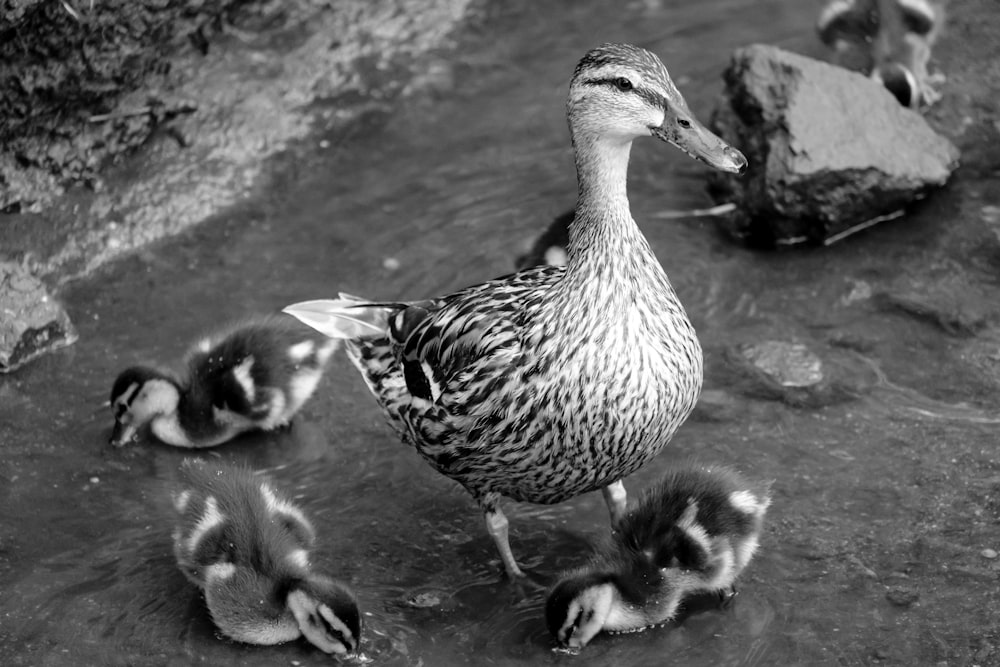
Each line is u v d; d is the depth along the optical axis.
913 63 9.37
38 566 6.41
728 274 8.19
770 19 10.44
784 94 8.48
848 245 8.35
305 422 7.40
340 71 9.76
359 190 9.02
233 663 5.91
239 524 6.20
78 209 8.52
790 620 5.91
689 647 5.85
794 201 8.27
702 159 5.74
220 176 8.98
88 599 6.24
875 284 7.99
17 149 8.40
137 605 6.22
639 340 5.68
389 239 8.58
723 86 9.61
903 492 6.52
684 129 5.75
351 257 8.45
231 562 6.09
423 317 6.41
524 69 10.07
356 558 6.45
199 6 9.14
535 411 5.75
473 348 5.93
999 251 8.10
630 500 6.59
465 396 5.88
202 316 8.02
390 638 5.96
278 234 8.67
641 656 5.82
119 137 8.79
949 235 8.29
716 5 10.66
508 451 5.88
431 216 8.76
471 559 6.43
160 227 8.66
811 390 7.23
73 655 5.94
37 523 6.66
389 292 8.14
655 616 5.92
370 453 7.13
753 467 6.76
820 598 6.00
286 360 7.21
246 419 7.19
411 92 9.83
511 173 9.09
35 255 8.27
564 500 6.32
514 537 6.53
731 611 6.00
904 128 8.55
